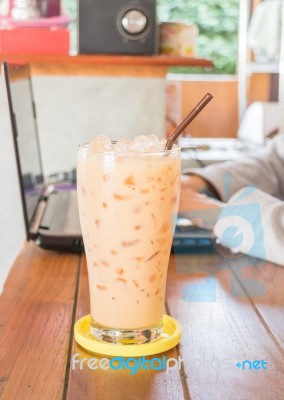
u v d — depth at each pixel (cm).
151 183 60
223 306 73
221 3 442
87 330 65
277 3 272
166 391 54
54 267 87
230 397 53
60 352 61
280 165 136
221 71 446
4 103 134
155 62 151
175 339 62
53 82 155
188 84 342
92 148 62
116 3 153
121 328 62
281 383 56
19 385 55
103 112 158
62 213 103
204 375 57
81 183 62
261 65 296
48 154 158
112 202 60
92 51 154
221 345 63
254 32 284
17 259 91
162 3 446
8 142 135
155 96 158
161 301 64
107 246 61
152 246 61
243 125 265
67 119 157
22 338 64
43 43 154
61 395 54
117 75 156
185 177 118
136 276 61
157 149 63
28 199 103
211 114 344
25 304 74
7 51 153
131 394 54
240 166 128
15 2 153
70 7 370
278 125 238
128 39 154
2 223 135
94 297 63
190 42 169
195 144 217
